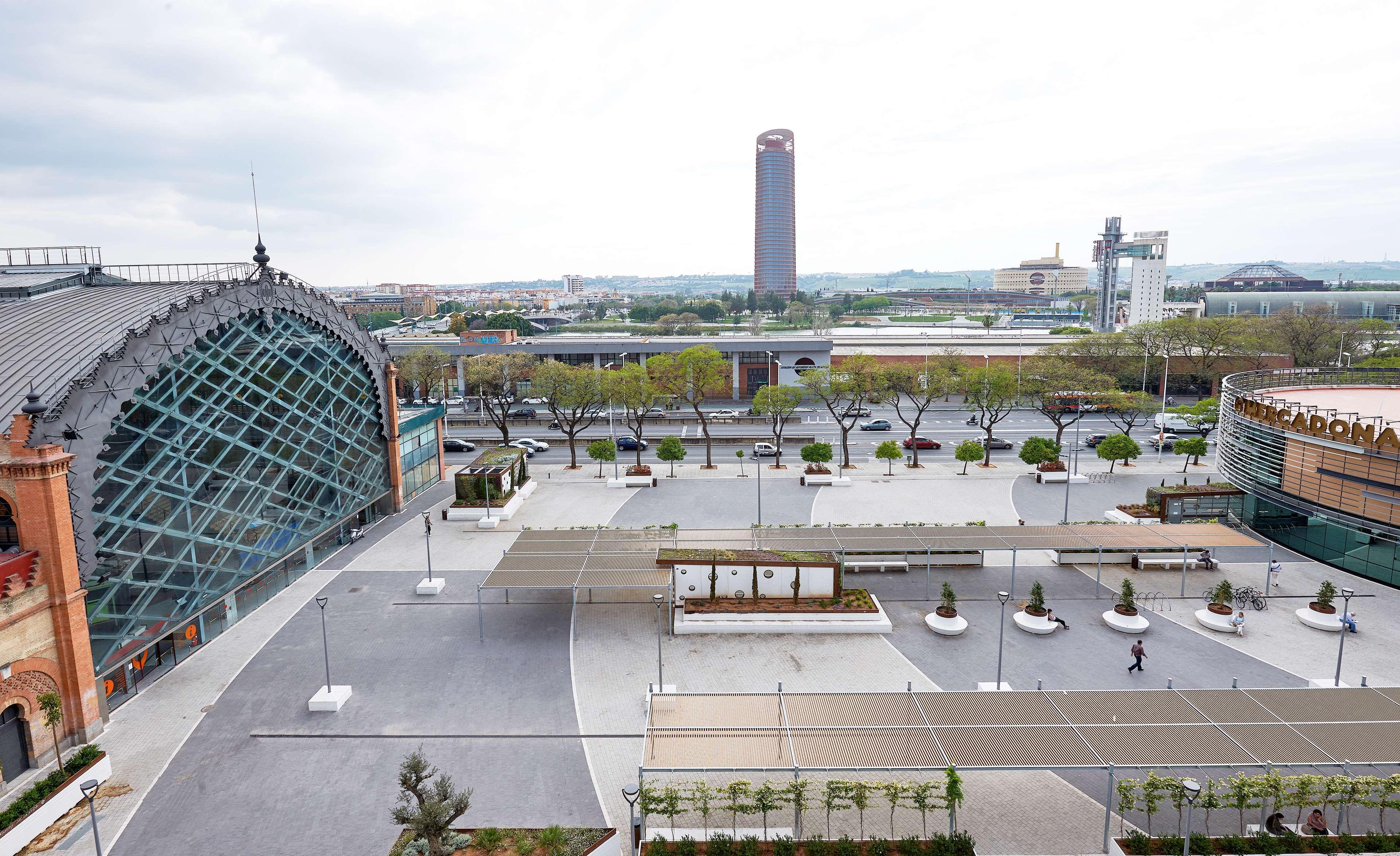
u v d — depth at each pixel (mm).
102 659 32531
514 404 110625
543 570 41031
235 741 31109
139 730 31875
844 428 75125
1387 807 23938
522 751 30281
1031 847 24719
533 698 34062
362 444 57875
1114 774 28094
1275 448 51750
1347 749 24797
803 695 28578
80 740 30688
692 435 91125
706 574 42781
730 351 116125
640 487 69125
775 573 42688
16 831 24750
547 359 109625
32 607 28734
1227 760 24328
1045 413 78125
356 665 37188
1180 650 37906
